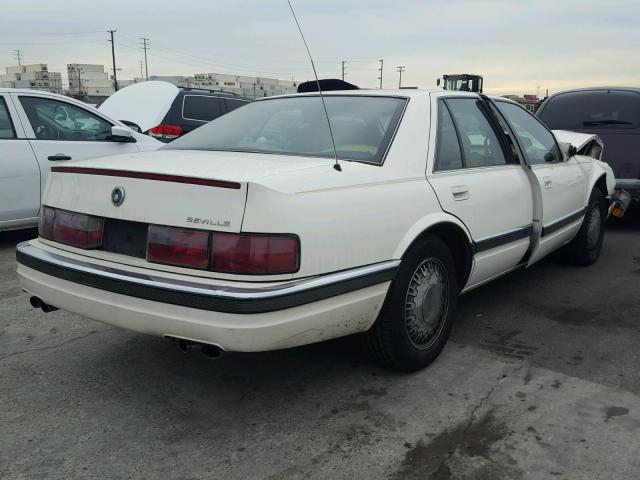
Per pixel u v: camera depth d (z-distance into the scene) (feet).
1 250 20.35
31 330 13.15
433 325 11.19
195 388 10.59
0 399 10.14
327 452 8.66
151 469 8.28
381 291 9.75
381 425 9.35
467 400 10.10
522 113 15.28
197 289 8.15
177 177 8.61
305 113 12.03
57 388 10.55
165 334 8.66
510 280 17.13
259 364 11.51
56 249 10.07
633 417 9.53
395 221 9.84
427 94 12.00
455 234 11.42
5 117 19.71
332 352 12.03
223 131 12.39
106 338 12.73
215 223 8.29
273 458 8.52
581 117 25.18
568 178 15.80
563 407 9.85
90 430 9.23
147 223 8.84
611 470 8.18
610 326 13.57
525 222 13.58
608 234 23.85
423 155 10.94
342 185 9.25
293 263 8.35
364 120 11.25
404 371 10.96
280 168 9.21
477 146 12.69
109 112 32.53
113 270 8.96
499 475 8.09
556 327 13.48
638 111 24.17
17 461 8.43
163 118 31.17
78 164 10.01
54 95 21.12
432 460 8.45
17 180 19.60
